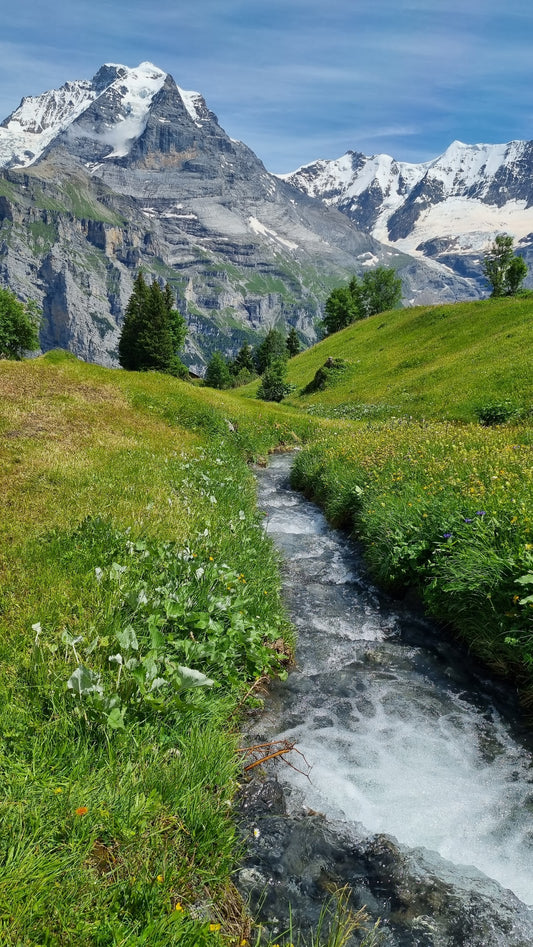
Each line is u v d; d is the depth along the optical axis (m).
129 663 4.70
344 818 4.32
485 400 30.34
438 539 8.47
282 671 6.40
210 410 25.00
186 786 3.97
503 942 3.37
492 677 6.40
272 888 3.65
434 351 52.94
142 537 7.99
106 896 3.02
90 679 4.23
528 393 29.06
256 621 6.80
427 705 5.91
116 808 3.54
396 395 42.25
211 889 3.47
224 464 16.67
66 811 3.40
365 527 10.75
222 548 8.52
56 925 2.77
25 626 5.27
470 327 55.62
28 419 16.88
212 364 122.44
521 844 4.13
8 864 2.92
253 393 80.19
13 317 80.38
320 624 7.95
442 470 11.76
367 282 116.06
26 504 9.00
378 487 12.10
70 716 4.14
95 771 3.78
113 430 17.73
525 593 6.14
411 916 3.51
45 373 25.28
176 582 6.58
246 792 4.52
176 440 18.61
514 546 6.92
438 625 7.69
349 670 6.68
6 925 2.68
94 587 6.16
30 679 4.53
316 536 12.41
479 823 4.32
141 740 4.21
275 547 11.17
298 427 28.53
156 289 104.69
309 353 87.12
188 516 9.76
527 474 9.97
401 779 4.77
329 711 5.80
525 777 4.83
